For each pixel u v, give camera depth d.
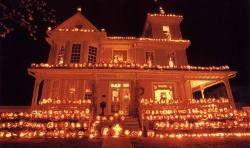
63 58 19.83
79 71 17.19
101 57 21.17
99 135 14.20
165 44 21.44
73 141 11.88
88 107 16.30
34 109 16.08
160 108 16.56
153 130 14.84
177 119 15.70
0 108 18.81
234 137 13.49
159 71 17.78
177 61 21.31
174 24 23.08
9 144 10.92
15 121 15.31
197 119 15.93
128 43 21.58
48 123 14.62
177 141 11.95
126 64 18.30
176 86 20.20
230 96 17.69
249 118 16.14
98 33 20.62
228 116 16.11
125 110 19.59
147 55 21.53
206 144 10.95
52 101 16.48
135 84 17.91
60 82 19.16
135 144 10.82
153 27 22.56
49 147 10.21
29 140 12.31
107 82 20.11
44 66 17.22
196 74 18.25
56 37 20.23
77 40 20.45
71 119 15.36
